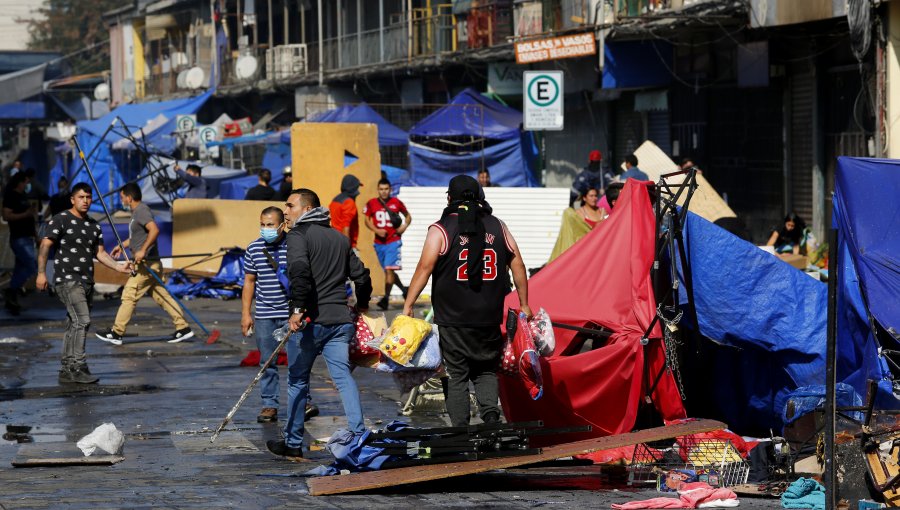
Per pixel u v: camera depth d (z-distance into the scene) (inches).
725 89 2281.0
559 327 829.2
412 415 1000.9
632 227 852.0
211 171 3570.4
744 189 2234.3
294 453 841.5
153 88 6156.5
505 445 735.7
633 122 2677.2
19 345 1486.2
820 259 1747.0
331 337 805.2
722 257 866.1
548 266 857.5
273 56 4505.4
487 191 1911.9
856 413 748.0
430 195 1921.8
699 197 1346.0
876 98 1699.1
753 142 2193.7
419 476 699.4
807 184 2021.4
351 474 734.5
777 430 882.1
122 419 1000.2
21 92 5954.7
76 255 1183.6
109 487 730.8
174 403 1072.8
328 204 1945.1
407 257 1932.8
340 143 1943.9
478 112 2851.9
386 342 780.6
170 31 5984.3
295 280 788.0
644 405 813.9
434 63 3339.1
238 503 676.1
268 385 978.1
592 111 2807.6
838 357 853.8
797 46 1993.1
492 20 3107.8
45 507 665.0
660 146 2564.0
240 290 2027.6
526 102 1752.0
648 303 821.9
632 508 660.1
